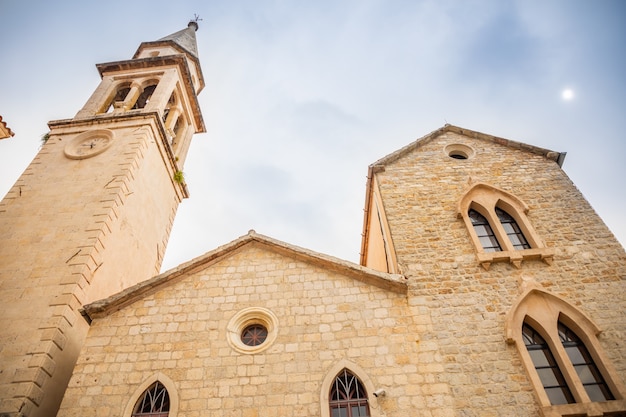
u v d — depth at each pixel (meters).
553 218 13.48
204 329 11.48
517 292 11.48
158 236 20.97
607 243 12.51
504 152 16.67
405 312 11.29
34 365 11.13
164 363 10.77
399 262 12.55
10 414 10.12
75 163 18.38
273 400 9.77
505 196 14.33
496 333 10.63
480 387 9.62
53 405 11.38
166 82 24.14
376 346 10.60
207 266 13.18
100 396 10.17
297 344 10.84
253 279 12.65
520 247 12.93
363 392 9.91
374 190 16.95
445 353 10.32
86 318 12.00
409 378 9.88
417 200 14.66
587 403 9.03
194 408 9.77
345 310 11.50
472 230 13.23
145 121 20.67
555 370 10.03
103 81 24.72
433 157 16.72
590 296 11.19
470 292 11.59
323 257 12.62
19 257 14.23
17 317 12.34
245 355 10.77
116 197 16.50
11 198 16.64
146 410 10.05
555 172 15.36
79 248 14.45
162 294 12.49
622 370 9.62
